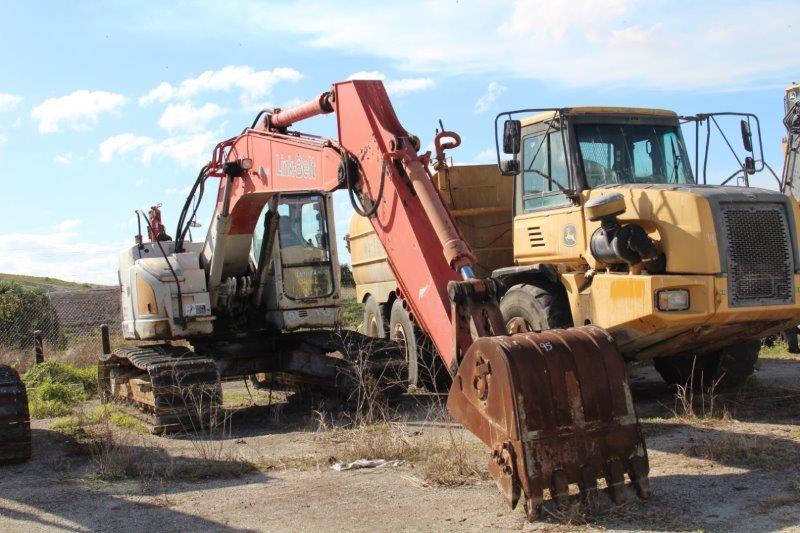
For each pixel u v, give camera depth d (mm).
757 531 5082
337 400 10891
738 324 8188
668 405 9289
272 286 11211
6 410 7883
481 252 11266
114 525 5844
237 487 6742
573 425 5516
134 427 9805
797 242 8180
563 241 9117
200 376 9555
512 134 8805
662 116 9555
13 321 21438
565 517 5355
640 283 8008
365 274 13922
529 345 5645
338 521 5668
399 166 7508
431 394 11516
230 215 10508
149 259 10984
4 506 6445
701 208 7906
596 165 9141
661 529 5188
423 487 6391
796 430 7703
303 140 9078
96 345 18328
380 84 8008
